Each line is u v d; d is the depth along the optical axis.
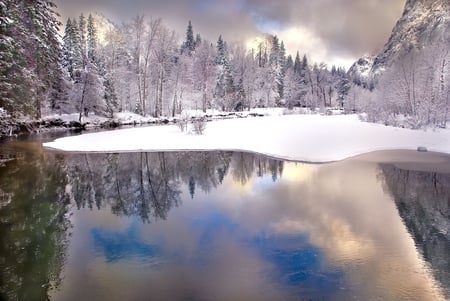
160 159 20.59
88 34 56.25
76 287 6.25
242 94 63.84
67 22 49.75
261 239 8.45
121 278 6.54
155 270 6.86
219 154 22.16
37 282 6.45
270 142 25.33
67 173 16.53
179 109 51.09
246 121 39.34
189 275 6.66
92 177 15.88
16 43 22.55
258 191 13.34
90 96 39.06
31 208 11.21
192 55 59.97
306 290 6.09
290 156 20.95
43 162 19.00
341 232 8.91
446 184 14.22
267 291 6.05
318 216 10.23
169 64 46.41
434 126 35.03
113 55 48.34
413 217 10.19
